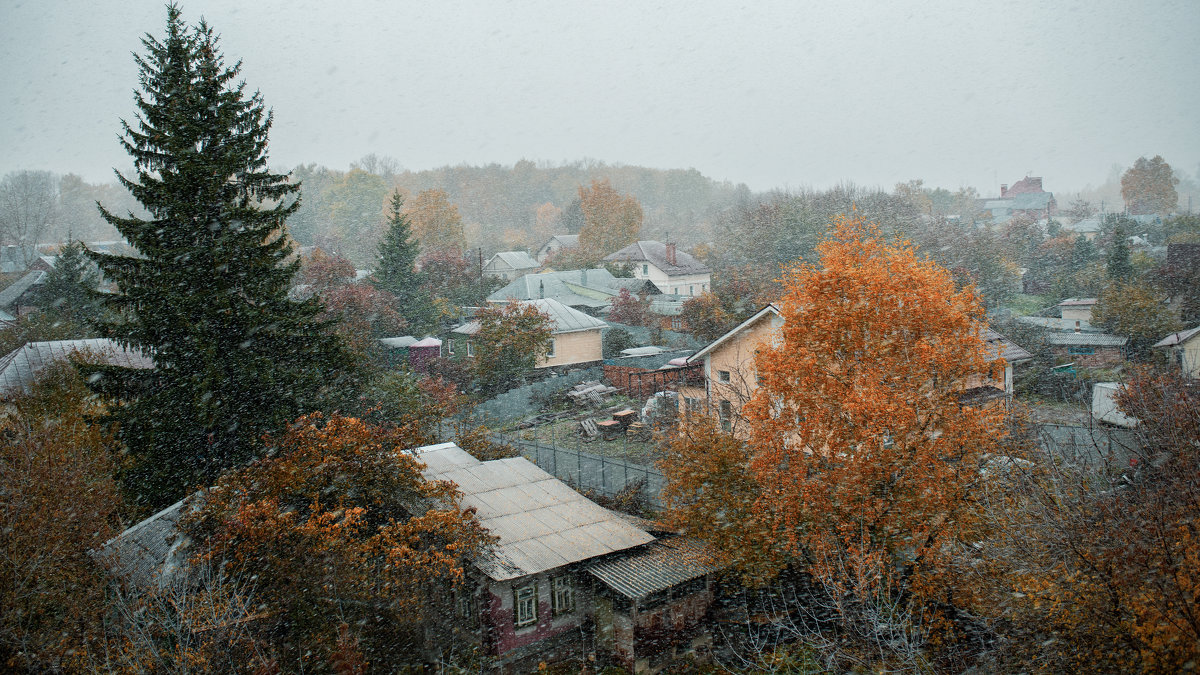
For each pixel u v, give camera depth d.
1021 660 10.99
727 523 16.61
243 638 12.88
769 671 14.68
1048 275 70.38
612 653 16.08
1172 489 10.36
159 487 20.25
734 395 26.55
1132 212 98.81
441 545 15.71
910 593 15.58
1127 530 9.66
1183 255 46.78
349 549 14.76
